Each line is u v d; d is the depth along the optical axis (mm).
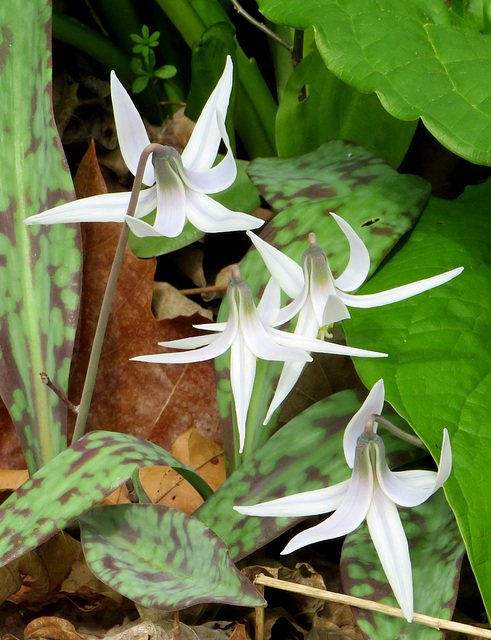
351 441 422
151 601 431
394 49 487
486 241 510
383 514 418
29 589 477
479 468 440
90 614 479
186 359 430
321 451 472
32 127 511
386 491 417
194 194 419
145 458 457
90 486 450
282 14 501
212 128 425
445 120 471
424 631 437
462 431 448
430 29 496
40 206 508
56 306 503
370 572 451
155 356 428
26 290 505
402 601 412
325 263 429
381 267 504
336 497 422
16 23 513
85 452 462
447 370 463
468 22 518
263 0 509
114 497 518
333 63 486
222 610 481
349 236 422
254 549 456
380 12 495
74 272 506
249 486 470
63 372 498
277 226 520
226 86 424
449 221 522
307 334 432
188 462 527
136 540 455
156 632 455
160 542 452
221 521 466
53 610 481
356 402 483
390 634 438
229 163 418
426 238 514
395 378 459
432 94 477
